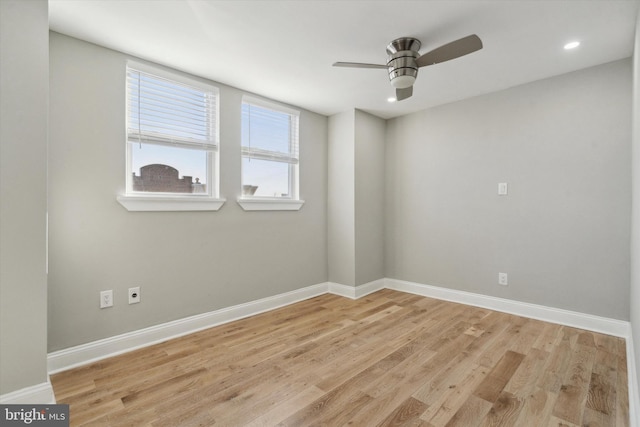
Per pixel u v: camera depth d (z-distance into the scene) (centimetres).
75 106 211
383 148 409
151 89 249
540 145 290
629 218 249
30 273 154
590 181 265
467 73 273
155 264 248
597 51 236
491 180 321
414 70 224
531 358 219
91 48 218
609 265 257
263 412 164
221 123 290
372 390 183
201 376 198
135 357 223
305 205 370
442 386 186
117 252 229
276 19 194
